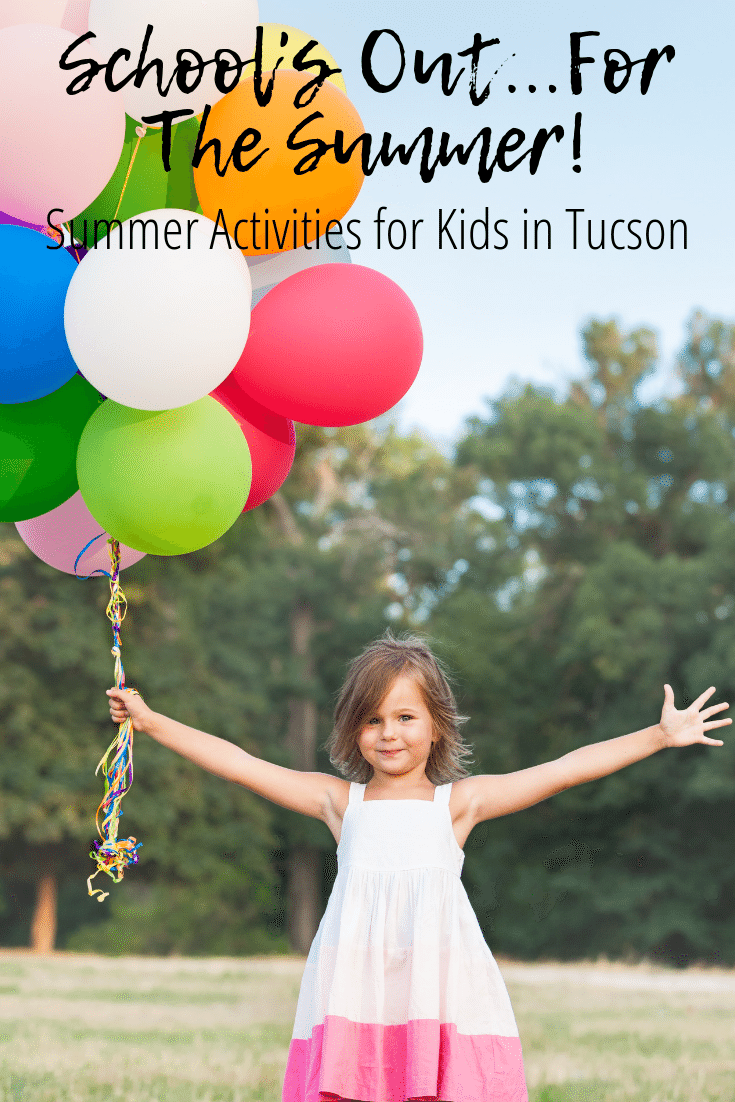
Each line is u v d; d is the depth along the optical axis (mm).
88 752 22766
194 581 25438
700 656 24656
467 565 28312
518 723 26656
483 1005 2930
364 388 3195
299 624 27875
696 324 29688
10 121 2932
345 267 3287
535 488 28062
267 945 25766
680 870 24719
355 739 3146
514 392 29438
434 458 30656
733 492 27719
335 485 30062
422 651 3209
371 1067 2852
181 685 24703
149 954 24875
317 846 26406
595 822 25422
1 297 2979
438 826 3039
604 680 26375
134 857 3145
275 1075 5836
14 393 3090
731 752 23594
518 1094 2877
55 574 22812
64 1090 5258
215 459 3062
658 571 25719
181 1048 6754
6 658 22438
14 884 25656
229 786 24656
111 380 2883
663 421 27953
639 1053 6656
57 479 3289
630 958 24641
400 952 2924
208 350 2885
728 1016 8734
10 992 10250
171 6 2959
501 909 25953
